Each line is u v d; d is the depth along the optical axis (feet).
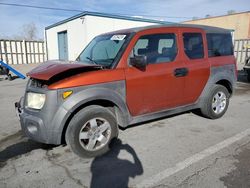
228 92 16.79
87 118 10.69
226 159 10.67
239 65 62.28
